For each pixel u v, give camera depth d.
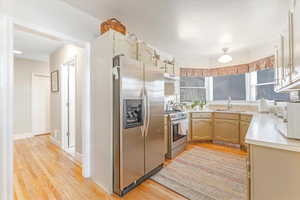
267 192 1.05
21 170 2.52
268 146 1.03
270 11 2.21
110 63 1.92
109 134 1.92
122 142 1.83
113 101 1.91
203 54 4.42
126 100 1.89
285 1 1.97
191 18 2.43
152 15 2.34
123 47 2.12
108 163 1.93
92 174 2.26
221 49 3.94
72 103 3.76
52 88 4.16
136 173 2.04
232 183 2.12
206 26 2.70
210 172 2.44
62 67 3.64
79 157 2.93
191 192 1.93
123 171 1.84
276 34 3.01
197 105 4.53
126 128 1.88
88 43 2.31
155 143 2.44
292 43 1.09
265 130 1.42
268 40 3.32
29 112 4.81
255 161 1.10
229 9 2.17
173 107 3.99
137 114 2.12
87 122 2.32
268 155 1.05
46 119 5.18
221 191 1.94
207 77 4.77
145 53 2.60
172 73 3.85
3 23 1.52
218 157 3.05
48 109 5.23
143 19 2.47
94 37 2.38
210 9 2.18
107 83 1.96
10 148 1.54
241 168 2.57
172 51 4.13
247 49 3.94
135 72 2.02
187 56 4.61
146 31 2.90
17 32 2.91
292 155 0.96
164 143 2.71
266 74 3.64
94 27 2.38
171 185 2.09
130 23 2.60
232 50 4.01
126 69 1.89
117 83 1.86
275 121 1.97
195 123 4.00
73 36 2.13
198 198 1.81
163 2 2.01
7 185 1.52
